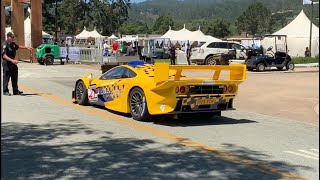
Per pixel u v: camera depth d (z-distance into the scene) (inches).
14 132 343.6
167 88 377.1
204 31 5964.6
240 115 462.0
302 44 1872.5
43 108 470.6
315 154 289.9
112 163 259.0
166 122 402.3
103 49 1320.1
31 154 276.4
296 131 373.4
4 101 514.3
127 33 5502.0
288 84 776.9
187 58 1480.1
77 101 506.6
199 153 286.8
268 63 1170.0
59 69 1091.9
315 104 544.1
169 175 236.8
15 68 569.6
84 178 229.1
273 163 265.6
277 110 502.3
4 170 240.7
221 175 238.5
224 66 399.2
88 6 4421.8
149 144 311.1
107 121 400.8
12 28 1524.4
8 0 1581.0
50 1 3459.6
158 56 1691.7
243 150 298.0
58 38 2984.7
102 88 459.2
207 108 395.5
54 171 240.5
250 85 759.7
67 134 339.9
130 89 413.7
